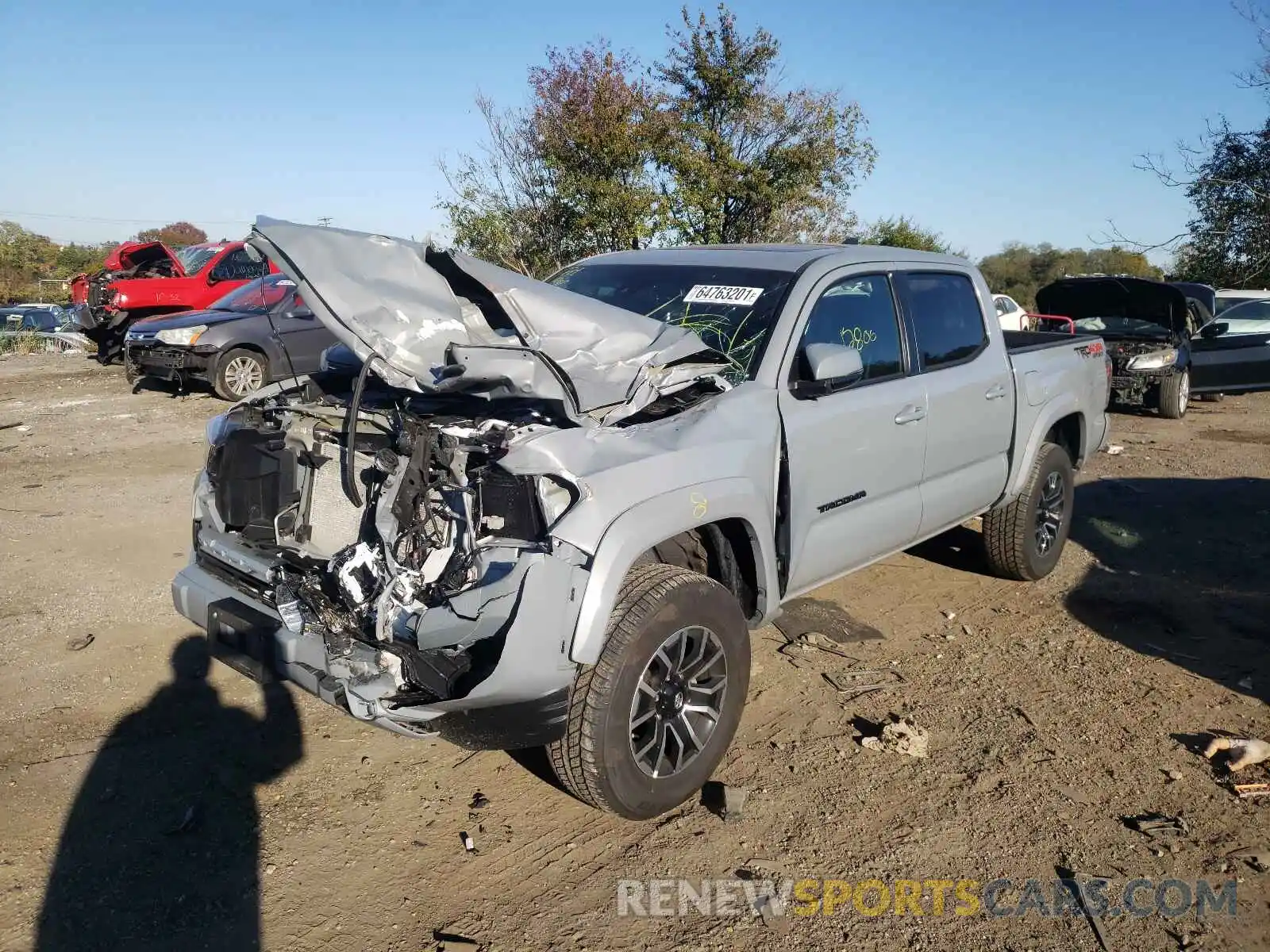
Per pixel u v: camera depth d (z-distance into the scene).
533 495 2.97
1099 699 4.44
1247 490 8.54
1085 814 3.55
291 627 3.23
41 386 13.87
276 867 3.20
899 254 4.92
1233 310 14.61
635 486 3.16
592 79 16.25
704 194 16.53
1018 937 2.94
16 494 7.61
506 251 16.53
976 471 5.20
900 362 4.64
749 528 3.66
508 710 3.02
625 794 3.28
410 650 2.98
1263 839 3.41
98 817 3.42
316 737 4.01
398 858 3.26
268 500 3.61
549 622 2.93
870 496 4.42
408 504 3.06
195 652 4.72
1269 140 15.44
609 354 3.39
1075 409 5.93
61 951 2.79
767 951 2.87
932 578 6.04
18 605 5.27
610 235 16.20
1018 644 5.05
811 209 18.59
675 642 3.37
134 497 7.57
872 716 4.26
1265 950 2.89
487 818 3.50
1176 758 3.94
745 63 17.28
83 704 4.19
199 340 11.78
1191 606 5.60
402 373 3.18
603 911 3.03
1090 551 6.65
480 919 2.98
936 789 3.71
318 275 3.18
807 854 3.32
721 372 3.86
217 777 3.69
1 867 3.14
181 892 3.06
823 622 5.26
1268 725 4.20
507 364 3.06
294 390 4.10
